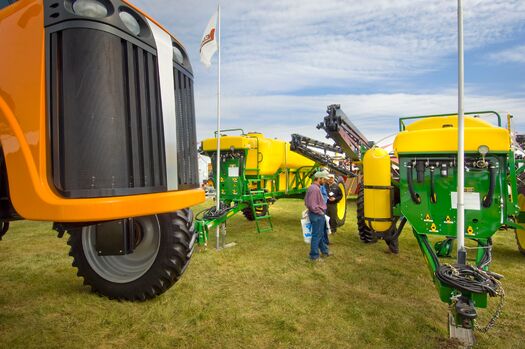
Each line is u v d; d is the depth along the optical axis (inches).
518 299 142.7
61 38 75.0
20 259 194.7
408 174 147.3
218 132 241.9
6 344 97.2
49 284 149.3
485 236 136.2
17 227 310.0
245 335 109.0
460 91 107.8
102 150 75.6
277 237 270.5
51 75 74.1
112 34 78.3
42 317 115.8
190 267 182.7
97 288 133.5
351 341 106.4
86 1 76.4
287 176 350.0
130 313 119.9
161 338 104.6
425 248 138.2
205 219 221.3
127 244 97.3
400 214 166.1
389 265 192.1
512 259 208.1
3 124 75.7
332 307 132.4
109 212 70.2
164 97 89.7
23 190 71.8
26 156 72.0
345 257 209.6
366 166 167.0
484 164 134.6
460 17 108.6
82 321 113.9
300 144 291.9
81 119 74.2
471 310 85.2
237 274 172.7
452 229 140.8
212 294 143.7
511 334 112.3
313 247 202.8
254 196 290.5
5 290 141.9
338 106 235.9
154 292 127.5
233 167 285.9
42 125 72.3
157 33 92.0
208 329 112.3
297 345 103.7
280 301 137.3
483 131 135.0
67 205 67.4
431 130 143.9
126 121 80.7
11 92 76.7
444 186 142.9
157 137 87.7
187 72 108.3
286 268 184.5
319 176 209.3
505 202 134.3
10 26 80.1
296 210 453.4
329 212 289.4
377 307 132.9
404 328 114.9
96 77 75.5
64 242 243.3
